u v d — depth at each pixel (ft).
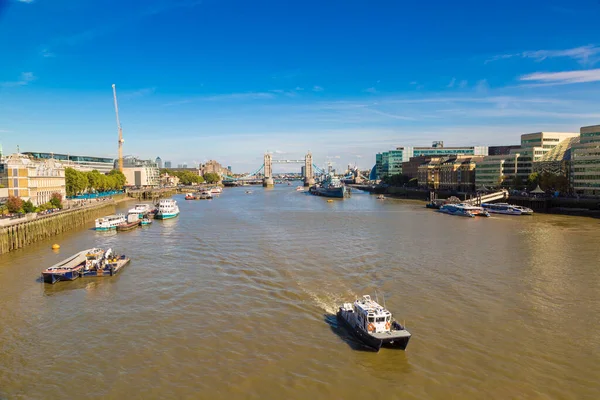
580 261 302.25
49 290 249.14
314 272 275.80
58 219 466.29
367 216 610.65
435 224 511.40
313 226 493.77
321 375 153.07
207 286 249.75
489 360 161.68
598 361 160.66
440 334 182.91
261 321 198.29
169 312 210.79
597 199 613.93
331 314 206.18
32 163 558.97
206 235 429.38
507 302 219.00
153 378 151.64
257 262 303.89
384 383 147.95
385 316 174.29
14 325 198.18
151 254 339.36
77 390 145.07
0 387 147.23
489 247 354.54
